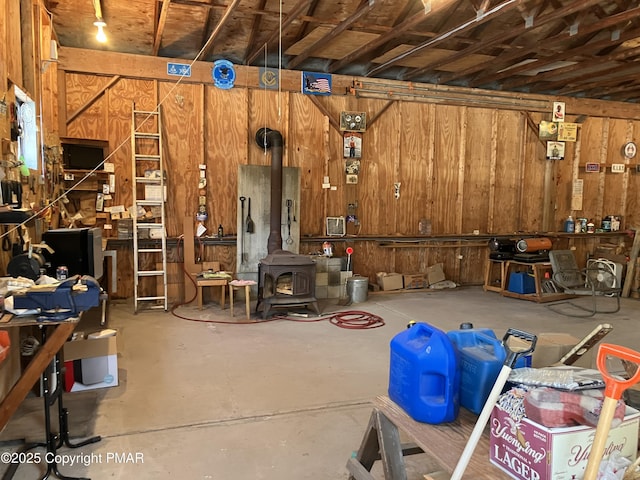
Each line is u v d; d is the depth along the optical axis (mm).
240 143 6090
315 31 5348
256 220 5824
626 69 6414
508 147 7332
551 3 4852
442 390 1697
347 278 6223
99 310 4535
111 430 2607
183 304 5746
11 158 3043
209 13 5152
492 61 6000
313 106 6375
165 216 5883
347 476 2209
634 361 1163
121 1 4910
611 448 1339
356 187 6664
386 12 5273
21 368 2828
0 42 2988
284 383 3324
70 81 5441
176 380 3350
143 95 5699
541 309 5820
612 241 7957
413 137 6871
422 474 2240
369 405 2986
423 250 7105
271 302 5094
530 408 1336
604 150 7777
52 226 4531
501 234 7391
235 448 2441
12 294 2199
